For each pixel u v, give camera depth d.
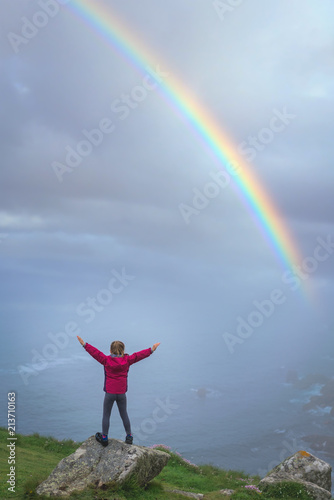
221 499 12.81
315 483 14.31
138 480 11.00
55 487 10.02
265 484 13.73
